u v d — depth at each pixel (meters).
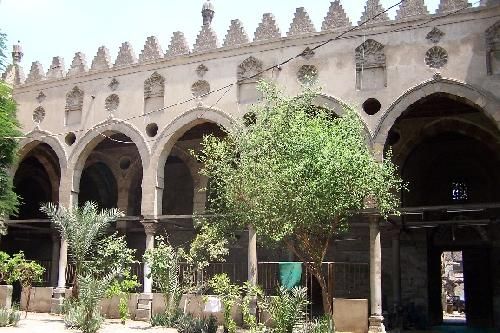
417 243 27.42
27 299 24.70
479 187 27.70
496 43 20.41
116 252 24.69
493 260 26.89
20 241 35.34
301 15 23.84
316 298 26.86
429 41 21.41
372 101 22.16
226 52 25.06
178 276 23.33
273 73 23.78
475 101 20.31
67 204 27.56
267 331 17.86
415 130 26.08
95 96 28.05
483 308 28.00
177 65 26.16
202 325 19.89
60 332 19.02
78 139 28.05
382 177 16.98
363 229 27.42
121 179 32.56
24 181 35.69
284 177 15.83
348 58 22.55
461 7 21.12
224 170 18.55
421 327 25.69
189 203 31.62
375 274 20.88
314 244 16.97
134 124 26.67
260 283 26.48
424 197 28.06
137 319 24.25
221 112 24.53
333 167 15.32
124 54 27.73
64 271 26.75
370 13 22.53
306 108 18.66
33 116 29.64
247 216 17.36
